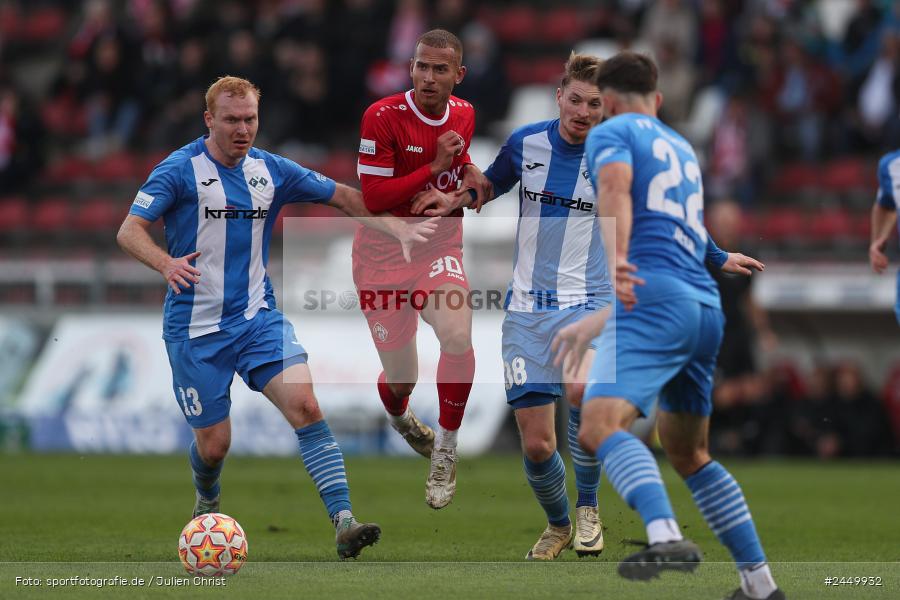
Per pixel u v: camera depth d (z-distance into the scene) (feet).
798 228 207.62
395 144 82.53
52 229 229.25
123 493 130.21
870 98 221.66
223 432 80.53
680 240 60.18
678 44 214.69
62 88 256.73
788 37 229.04
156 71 242.17
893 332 192.24
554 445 80.33
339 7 234.38
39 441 188.03
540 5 271.69
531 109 224.12
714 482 61.98
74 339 190.60
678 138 62.49
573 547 83.92
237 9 240.12
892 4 229.04
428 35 80.89
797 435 179.52
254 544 90.07
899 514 113.70
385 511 115.14
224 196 78.84
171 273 74.90
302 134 226.58
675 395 61.77
